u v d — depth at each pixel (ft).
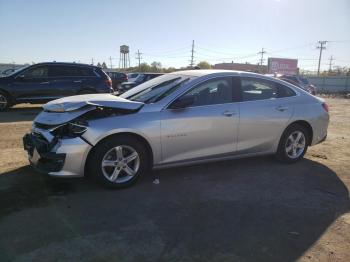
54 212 12.92
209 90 17.07
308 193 15.52
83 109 14.76
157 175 17.29
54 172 14.29
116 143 14.82
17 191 14.73
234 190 15.61
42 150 14.64
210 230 11.93
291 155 19.89
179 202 14.15
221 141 17.20
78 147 14.17
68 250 10.46
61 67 41.65
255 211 13.51
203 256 10.37
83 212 12.99
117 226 12.01
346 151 23.54
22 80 39.93
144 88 18.06
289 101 19.39
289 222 12.68
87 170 15.06
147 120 15.28
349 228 12.35
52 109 15.34
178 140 16.02
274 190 15.76
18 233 11.35
